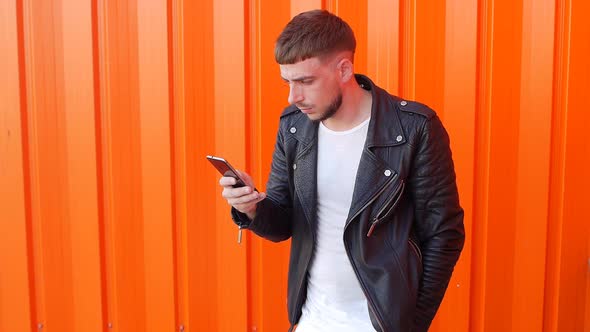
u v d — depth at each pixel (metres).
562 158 2.55
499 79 2.53
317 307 1.81
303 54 1.58
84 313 2.90
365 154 1.70
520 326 2.65
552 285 2.64
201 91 2.71
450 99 2.56
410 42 2.56
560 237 2.59
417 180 1.70
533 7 2.50
